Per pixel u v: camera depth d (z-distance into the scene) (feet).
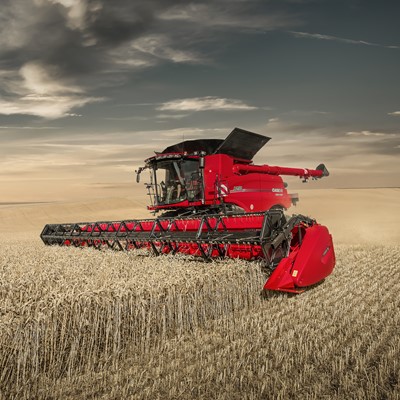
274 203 37.78
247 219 20.84
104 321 13.83
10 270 18.74
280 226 19.69
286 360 12.94
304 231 21.26
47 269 18.45
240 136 35.04
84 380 12.14
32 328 11.95
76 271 17.88
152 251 24.22
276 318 17.30
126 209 132.26
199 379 11.99
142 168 36.50
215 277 17.74
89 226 32.17
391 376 12.00
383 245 44.34
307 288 22.88
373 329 15.84
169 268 18.45
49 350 12.48
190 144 34.58
